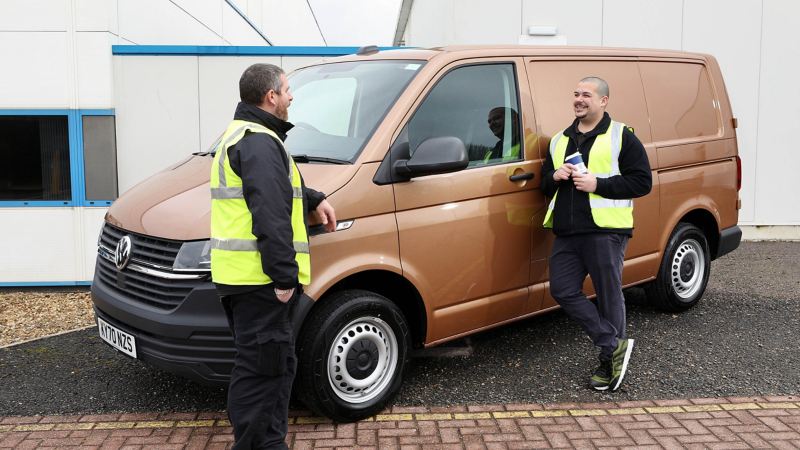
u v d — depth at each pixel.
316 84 4.66
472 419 3.94
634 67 5.32
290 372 3.17
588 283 4.97
